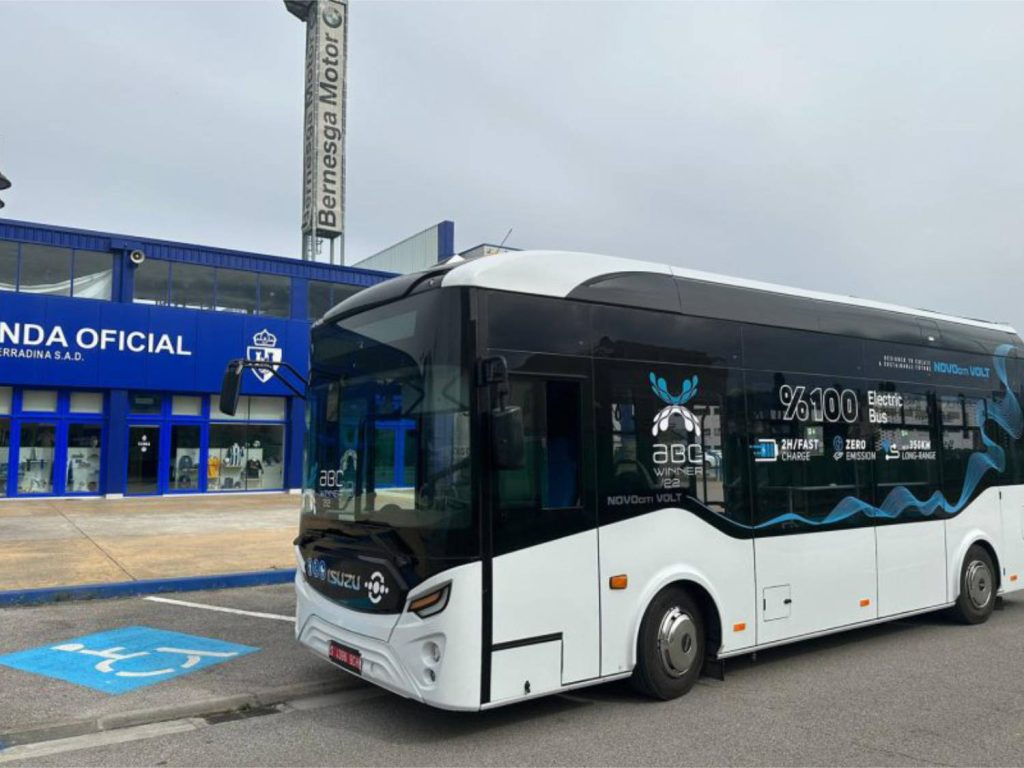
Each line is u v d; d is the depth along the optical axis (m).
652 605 5.57
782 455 6.50
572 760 4.63
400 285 5.45
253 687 5.93
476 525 4.71
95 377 23.19
